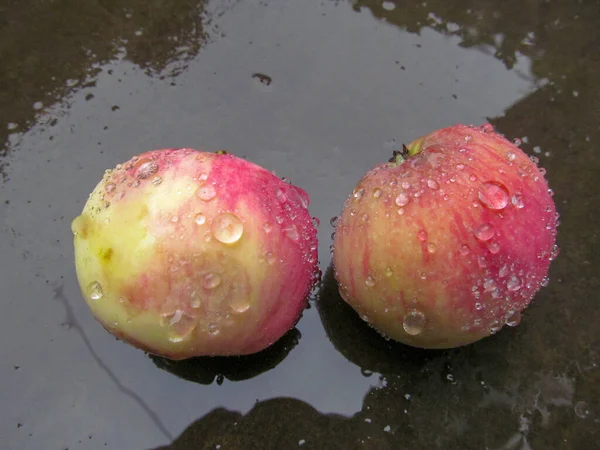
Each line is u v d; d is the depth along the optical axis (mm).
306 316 201
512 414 188
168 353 174
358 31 263
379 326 184
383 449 182
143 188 165
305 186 225
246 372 193
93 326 199
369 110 244
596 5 273
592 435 186
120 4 264
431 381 193
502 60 258
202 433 184
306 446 182
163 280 159
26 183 225
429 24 266
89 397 189
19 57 250
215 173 169
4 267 209
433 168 170
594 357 198
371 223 169
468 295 165
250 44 258
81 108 241
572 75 255
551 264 214
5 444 183
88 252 165
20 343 197
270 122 240
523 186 170
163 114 240
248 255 162
